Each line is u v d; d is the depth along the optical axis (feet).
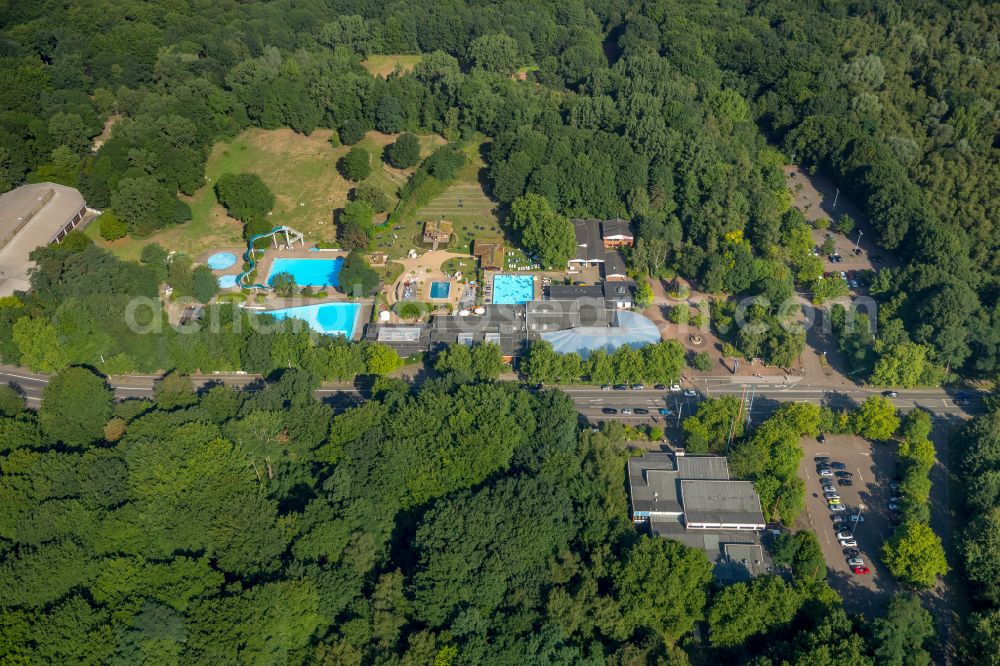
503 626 638.53
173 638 593.42
